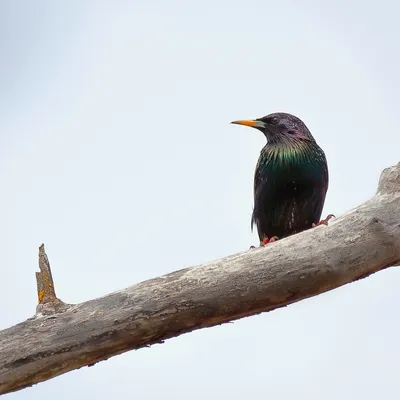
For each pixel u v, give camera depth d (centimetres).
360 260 1081
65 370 1032
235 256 1074
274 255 1069
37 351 1010
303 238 1084
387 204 1098
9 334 1016
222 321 1077
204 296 1045
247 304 1065
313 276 1070
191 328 1063
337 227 1091
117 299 1037
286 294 1073
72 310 1030
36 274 1045
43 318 1023
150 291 1043
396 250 1091
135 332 1034
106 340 1026
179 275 1058
